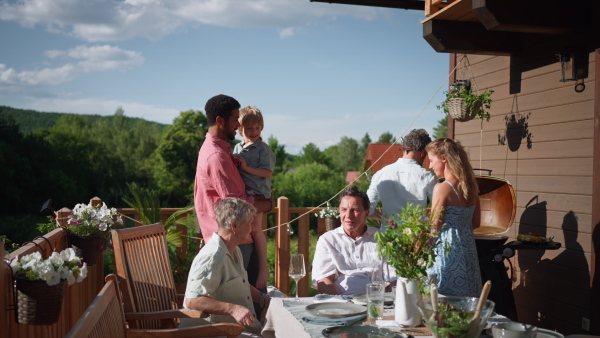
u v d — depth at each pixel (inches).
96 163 2327.8
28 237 1560.0
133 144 2427.4
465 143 239.0
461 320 83.7
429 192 169.5
